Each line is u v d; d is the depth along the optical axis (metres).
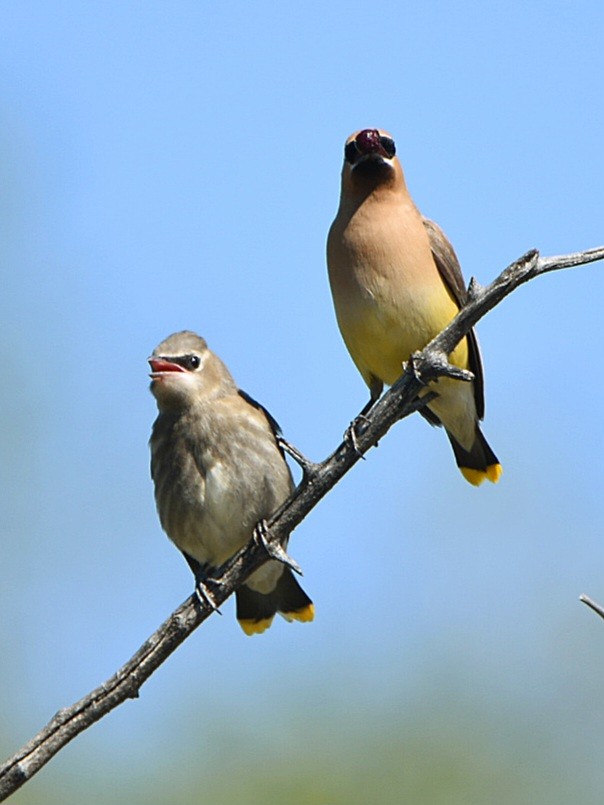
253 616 13.72
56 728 10.20
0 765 10.14
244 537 13.31
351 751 16.86
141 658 10.53
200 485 13.14
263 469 13.18
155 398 13.31
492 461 14.80
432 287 13.57
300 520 11.18
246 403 13.41
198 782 16.70
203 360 13.31
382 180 13.60
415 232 13.59
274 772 16.67
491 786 16.89
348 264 13.59
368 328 13.60
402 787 16.67
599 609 9.08
